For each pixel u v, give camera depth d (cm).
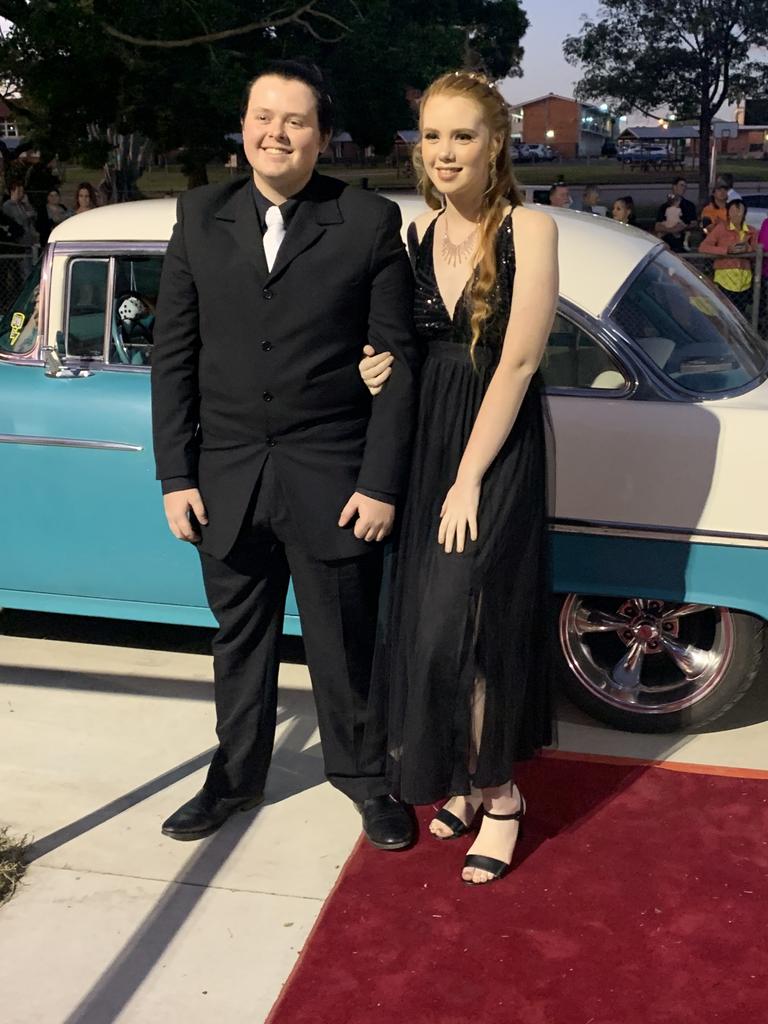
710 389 373
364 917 301
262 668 336
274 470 308
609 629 396
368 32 2400
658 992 272
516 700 301
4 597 438
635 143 7625
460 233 294
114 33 1908
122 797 362
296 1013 268
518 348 283
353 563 315
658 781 365
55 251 421
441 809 337
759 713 414
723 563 368
